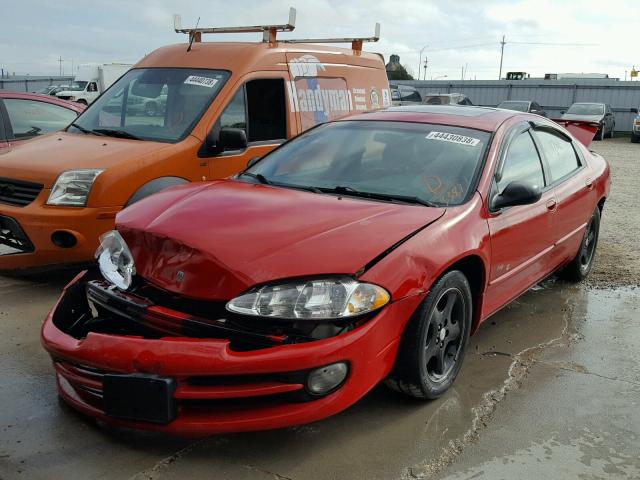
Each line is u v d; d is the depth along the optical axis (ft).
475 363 12.72
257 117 19.54
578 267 17.90
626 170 49.34
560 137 16.56
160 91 19.24
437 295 10.18
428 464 9.20
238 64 19.31
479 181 11.98
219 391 8.55
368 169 12.50
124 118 18.93
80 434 9.66
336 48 23.30
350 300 8.93
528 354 13.28
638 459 9.59
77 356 9.00
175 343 8.55
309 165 12.99
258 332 8.80
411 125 13.64
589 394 11.58
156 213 10.49
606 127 90.17
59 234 15.49
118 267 10.32
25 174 15.88
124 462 9.00
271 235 9.52
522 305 16.40
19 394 10.86
